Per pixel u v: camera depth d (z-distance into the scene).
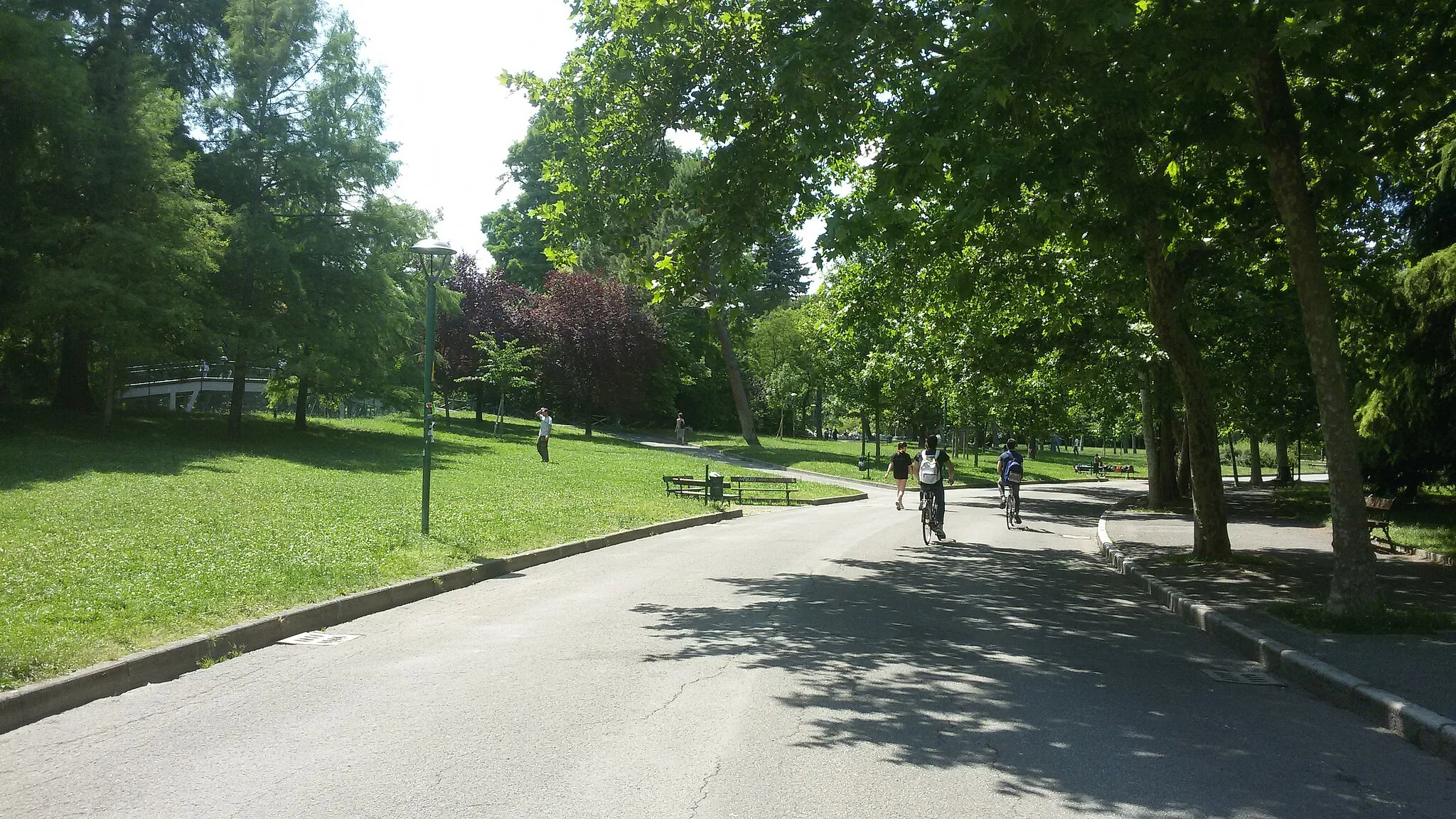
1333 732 6.39
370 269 32.50
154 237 25.67
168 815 4.63
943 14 10.93
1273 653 8.30
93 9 29.39
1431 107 12.10
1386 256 17.22
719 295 13.15
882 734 6.00
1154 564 14.53
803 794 4.94
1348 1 9.98
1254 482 52.44
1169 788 5.15
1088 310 18.86
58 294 24.73
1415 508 22.97
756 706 6.62
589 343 48.50
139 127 26.48
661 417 72.44
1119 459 89.62
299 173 30.66
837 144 11.41
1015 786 5.12
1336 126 11.64
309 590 10.24
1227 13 9.98
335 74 31.92
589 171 13.23
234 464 23.67
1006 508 23.45
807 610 10.66
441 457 30.88
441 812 4.66
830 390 51.19
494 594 11.83
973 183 10.08
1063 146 10.38
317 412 49.09
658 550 16.73
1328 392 9.80
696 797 4.88
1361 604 9.43
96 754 5.59
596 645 8.70
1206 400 14.90
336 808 4.71
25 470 18.94
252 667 7.86
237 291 30.92
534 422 59.38
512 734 5.94
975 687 7.25
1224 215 14.84
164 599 9.27
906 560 15.75
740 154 12.24
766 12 12.12
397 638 9.08
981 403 38.53
